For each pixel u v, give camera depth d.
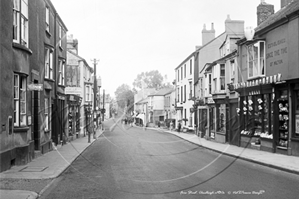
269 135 12.09
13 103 8.75
